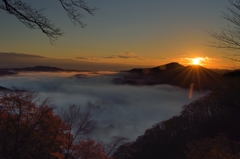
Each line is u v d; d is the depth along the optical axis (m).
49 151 13.48
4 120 11.39
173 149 31.28
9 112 11.73
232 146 19.58
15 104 11.70
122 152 18.64
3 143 10.45
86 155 16.47
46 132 13.32
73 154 16.52
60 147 15.85
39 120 12.43
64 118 15.59
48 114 13.54
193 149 22.02
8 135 11.14
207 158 19.39
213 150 19.41
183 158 27.95
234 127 27.73
